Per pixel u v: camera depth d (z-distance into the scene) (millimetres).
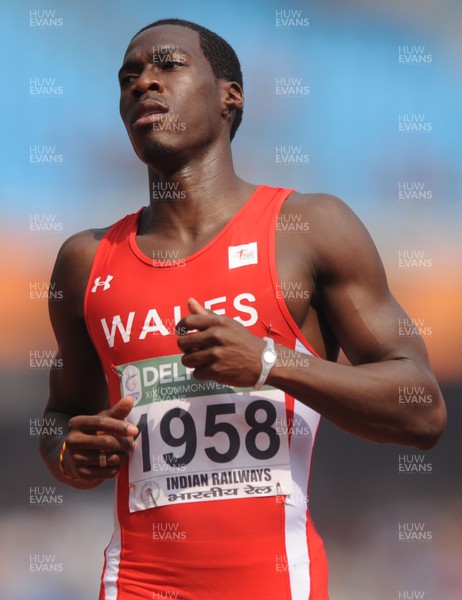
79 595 15289
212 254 7266
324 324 7430
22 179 22109
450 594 15453
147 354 7156
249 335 6527
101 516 17344
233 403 6922
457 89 24609
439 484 18797
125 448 6867
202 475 6863
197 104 7562
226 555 6781
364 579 15695
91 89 23109
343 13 24781
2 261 21531
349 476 18688
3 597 15023
